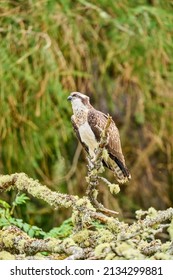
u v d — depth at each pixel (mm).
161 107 14250
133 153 14805
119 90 14172
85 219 5770
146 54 13680
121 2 13727
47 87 12992
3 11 13359
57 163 13703
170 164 14516
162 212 5680
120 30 13648
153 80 13898
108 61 13414
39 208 13484
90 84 13844
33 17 13266
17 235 5922
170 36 13820
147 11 13664
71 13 13336
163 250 5426
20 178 6176
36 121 13180
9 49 13055
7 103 12969
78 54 13359
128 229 5684
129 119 14656
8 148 13156
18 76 12945
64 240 5652
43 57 12953
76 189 14055
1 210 6742
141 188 14805
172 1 14102
